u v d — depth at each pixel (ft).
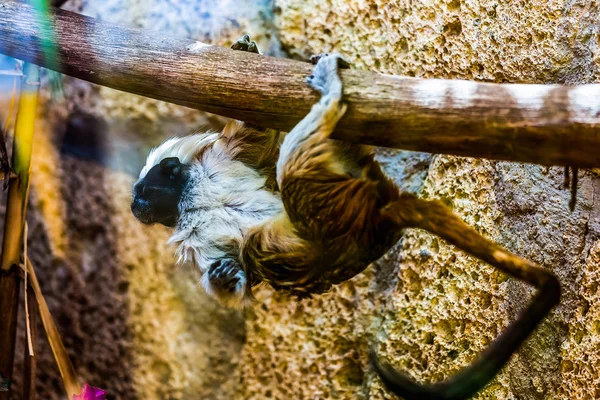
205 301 15.76
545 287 6.85
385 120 7.72
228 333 15.67
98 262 16.51
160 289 16.06
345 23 14.64
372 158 8.45
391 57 14.03
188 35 15.69
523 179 11.58
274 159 10.58
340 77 8.00
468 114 7.43
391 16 14.06
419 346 13.05
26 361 12.22
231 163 10.82
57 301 16.76
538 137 7.18
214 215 10.58
